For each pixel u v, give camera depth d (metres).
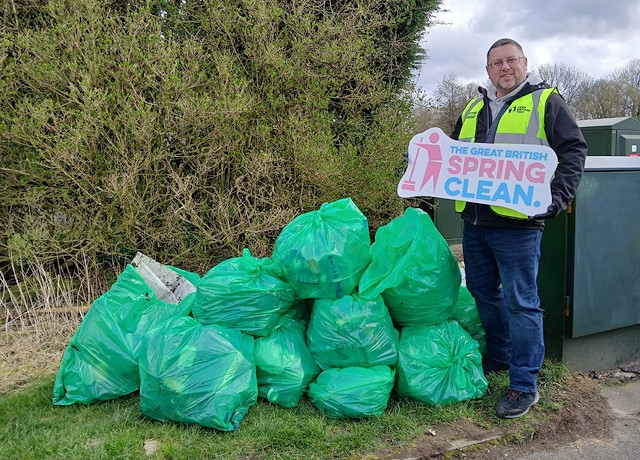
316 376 3.02
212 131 4.82
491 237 2.91
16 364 3.69
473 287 3.19
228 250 5.26
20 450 2.54
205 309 2.95
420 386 2.91
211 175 5.21
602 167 3.35
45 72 4.32
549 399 3.08
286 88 5.24
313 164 5.08
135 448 2.54
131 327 3.16
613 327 3.49
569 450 2.68
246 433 2.68
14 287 5.05
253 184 5.13
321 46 5.34
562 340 3.42
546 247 3.46
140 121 4.46
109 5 4.93
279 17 5.32
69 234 4.77
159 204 4.93
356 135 5.71
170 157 4.86
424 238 3.02
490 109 3.01
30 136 4.23
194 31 5.24
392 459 2.52
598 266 3.40
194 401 2.68
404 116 5.73
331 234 2.91
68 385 3.05
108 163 4.57
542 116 2.77
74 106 4.55
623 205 3.46
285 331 3.04
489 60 2.93
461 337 3.12
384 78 6.03
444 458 2.56
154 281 3.74
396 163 5.59
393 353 2.94
